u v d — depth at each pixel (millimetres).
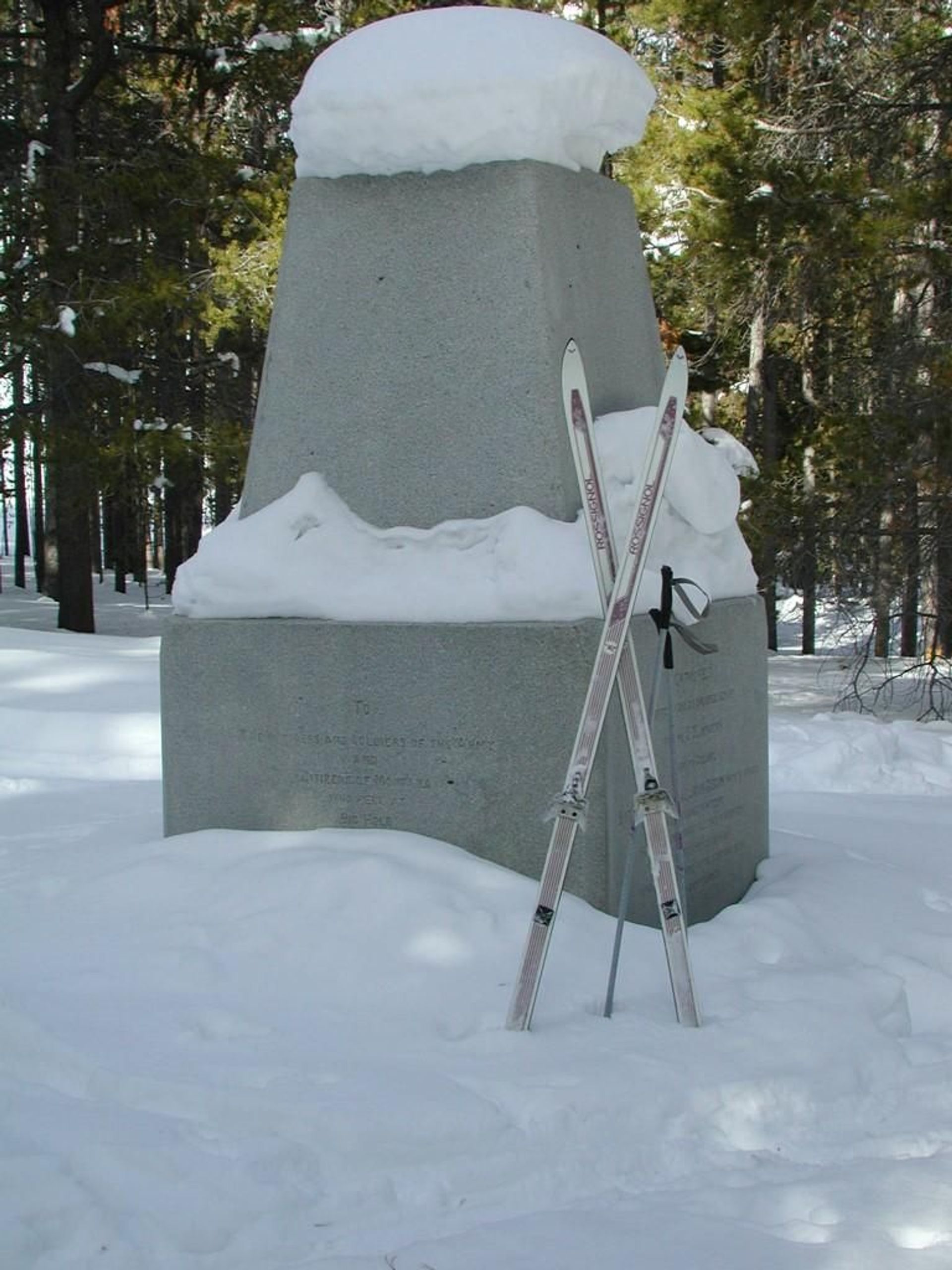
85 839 6293
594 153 6031
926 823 7844
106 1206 3355
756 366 23484
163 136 22281
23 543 43438
